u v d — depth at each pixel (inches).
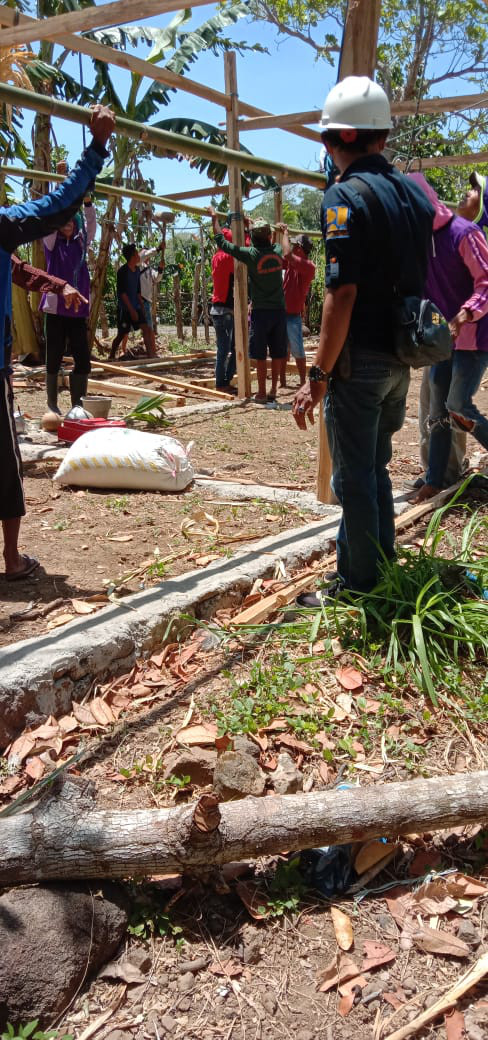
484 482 223.8
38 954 76.7
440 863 94.5
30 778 106.6
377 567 146.2
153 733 116.3
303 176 285.7
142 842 83.9
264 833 86.5
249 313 378.9
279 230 384.2
